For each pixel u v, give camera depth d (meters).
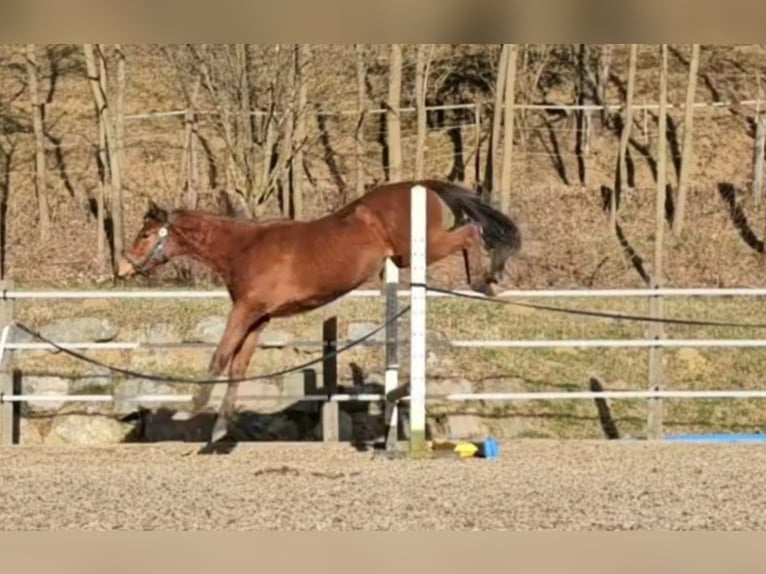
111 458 10.66
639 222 23.73
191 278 18.73
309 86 22.94
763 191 24.84
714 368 13.91
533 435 12.66
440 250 10.25
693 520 7.91
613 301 15.64
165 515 8.08
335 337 11.81
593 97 27.69
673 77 28.94
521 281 20.12
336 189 25.03
